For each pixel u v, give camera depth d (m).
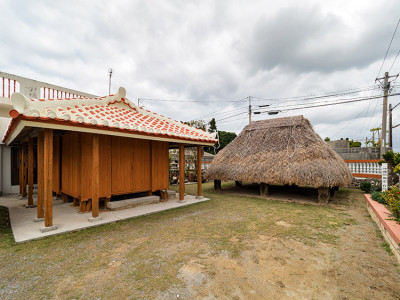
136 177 6.62
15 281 2.54
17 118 3.74
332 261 3.04
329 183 6.64
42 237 3.90
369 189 9.23
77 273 2.72
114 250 3.39
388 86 11.14
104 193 5.81
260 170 7.89
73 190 6.08
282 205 6.84
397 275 2.67
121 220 5.00
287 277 2.62
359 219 5.20
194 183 13.45
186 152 14.88
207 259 3.08
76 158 5.91
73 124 4.20
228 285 2.44
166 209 6.04
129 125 5.11
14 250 3.39
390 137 18.64
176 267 2.86
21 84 6.62
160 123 7.08
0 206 6.57
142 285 2.45
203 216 5.44
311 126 9.15
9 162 8.95
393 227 3.52
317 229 4.43
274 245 3.60
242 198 8.14
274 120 10.02
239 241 3.77
